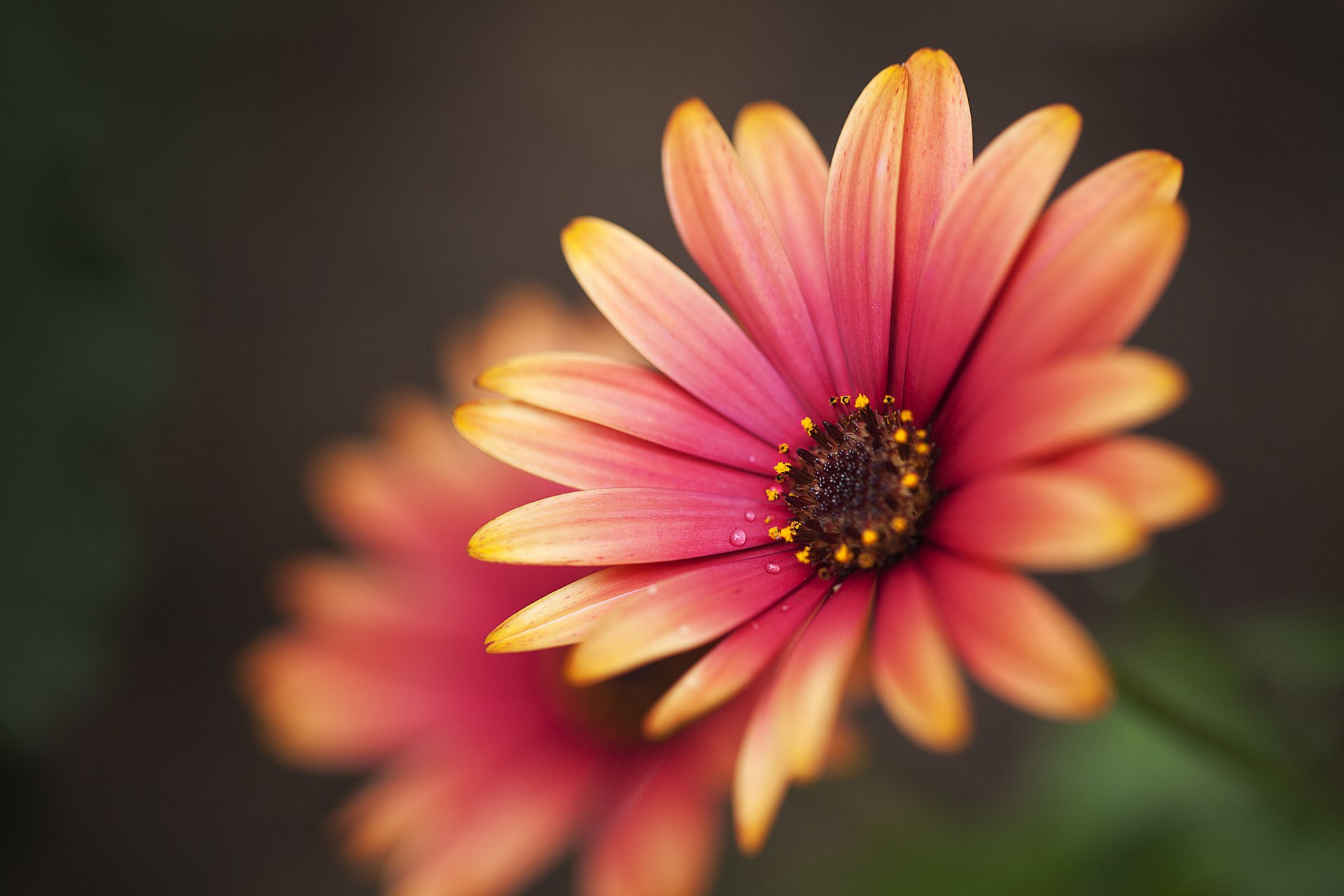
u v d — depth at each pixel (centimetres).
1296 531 41
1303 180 45
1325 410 42
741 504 25
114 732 49
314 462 52
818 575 24
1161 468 22
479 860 32
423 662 33
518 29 60
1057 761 32
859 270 24
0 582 36
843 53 55
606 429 24
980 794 41
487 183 57
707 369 25
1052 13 52
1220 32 49
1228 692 31
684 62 57
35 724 36
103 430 37
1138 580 31
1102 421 22
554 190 56
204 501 52
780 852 42
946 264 24
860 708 42
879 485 24
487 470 34
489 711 33
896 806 35
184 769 48
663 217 54
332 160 58
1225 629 32
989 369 24
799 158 25
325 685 33
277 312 56
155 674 50
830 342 25
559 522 24
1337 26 48
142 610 51
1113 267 23
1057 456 23
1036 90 50
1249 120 47
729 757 30
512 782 32
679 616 24
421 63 60
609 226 25
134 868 47
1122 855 31
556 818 32
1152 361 22
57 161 37
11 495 36
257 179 58
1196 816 31
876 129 24
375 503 35
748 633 24
